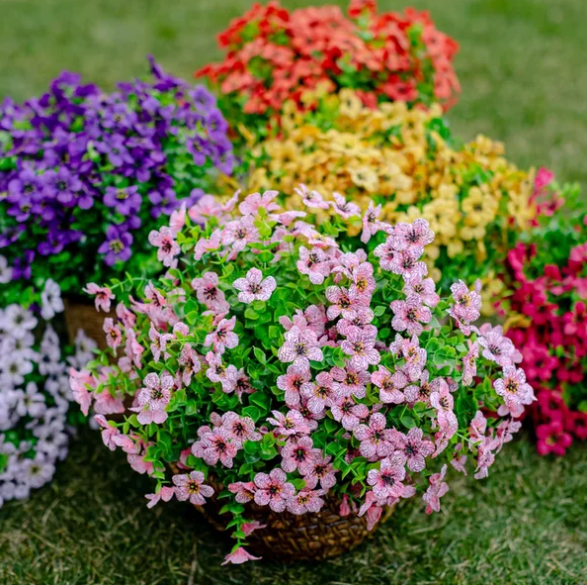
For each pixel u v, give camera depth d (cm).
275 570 194
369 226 172
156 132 209
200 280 166
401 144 217
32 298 203
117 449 228
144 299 175
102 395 176
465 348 168
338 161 205
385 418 156
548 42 498
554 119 400
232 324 157
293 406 158
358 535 188
